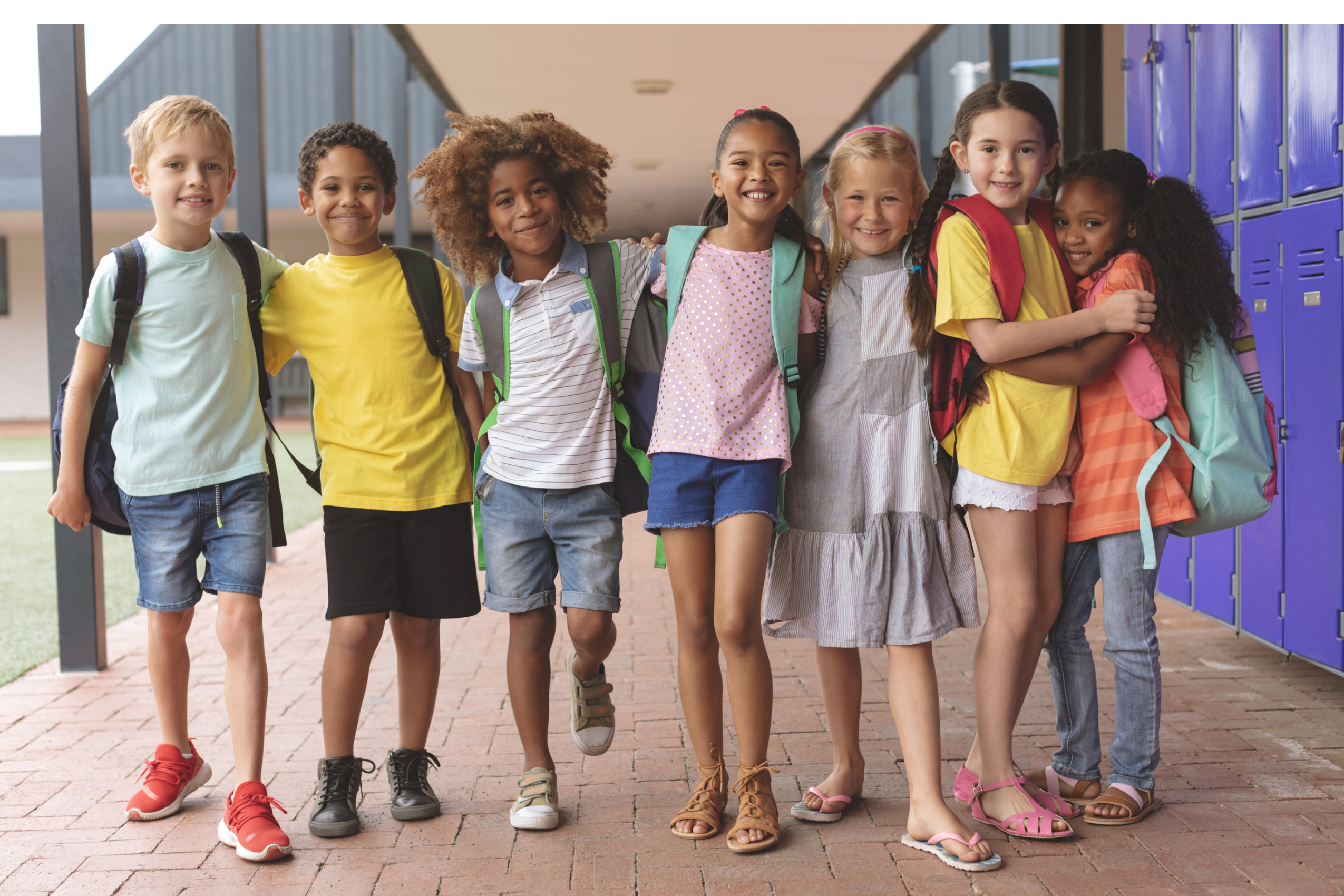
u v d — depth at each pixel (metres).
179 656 2.74
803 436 2.48
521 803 2.62
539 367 2.55
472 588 2.69
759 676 2.44
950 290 2.35
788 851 2.44
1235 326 2.55
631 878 2.32
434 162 2.64
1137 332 2.32
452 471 2.65
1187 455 2.49
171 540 2.61
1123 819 2.53
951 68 9.58
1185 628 4.43
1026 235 2.45
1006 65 7.40
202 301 2.57
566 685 3.87
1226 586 4.17
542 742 2.68
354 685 2.61
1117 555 2.51
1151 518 2.48
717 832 2.53
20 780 3.01
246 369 2.65
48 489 10.65
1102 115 5.93
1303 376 3.62
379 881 2.34
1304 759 2.94
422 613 2.64
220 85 18.75
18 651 4.58
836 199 2.48
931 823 2.40
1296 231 3.64
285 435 15.39
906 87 10.12
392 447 2.59
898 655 2.49
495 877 2.35
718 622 2.39
